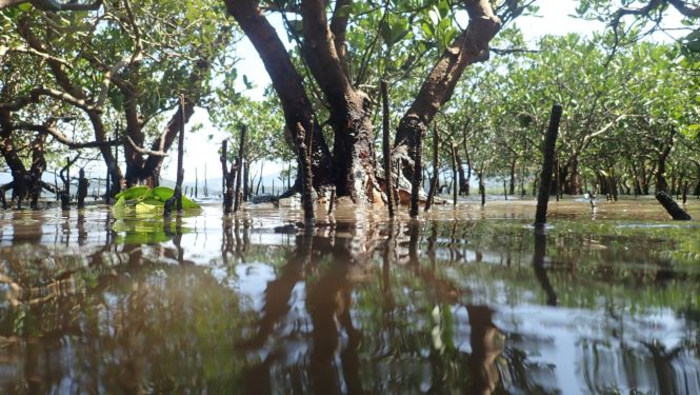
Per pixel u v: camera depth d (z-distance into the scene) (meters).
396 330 0.80
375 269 1.37
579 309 0.93
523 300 1.00
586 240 2.10
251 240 2.12
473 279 1.22
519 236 2.28
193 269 1.37
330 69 5.90
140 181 10.48
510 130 16.67
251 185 13.88
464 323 0.84
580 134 13.51
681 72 9.96
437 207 5.96
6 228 2.81
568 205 6.71
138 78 8.99
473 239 2.15
